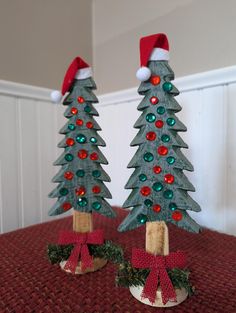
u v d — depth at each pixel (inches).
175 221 12.9
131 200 13.3
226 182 21.5
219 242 19.4
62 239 15.9
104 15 30.0
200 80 22.0
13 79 25.0
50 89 27.3
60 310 12.1
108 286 14.1
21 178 25.7
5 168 24.4
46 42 27.4
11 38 24.7
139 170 13.3
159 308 12.3
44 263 16.6
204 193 22.7
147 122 13.1
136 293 13.0
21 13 25.3
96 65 31.4
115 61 29.4
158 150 12.9
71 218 25.9
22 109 25.4
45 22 27.2
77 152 15.6
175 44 24.2
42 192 27.4
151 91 13.1
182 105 23.4
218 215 22.0
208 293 13.3
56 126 28.3
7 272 15.5
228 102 20.9
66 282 14.4
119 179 29.2
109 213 15.6
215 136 21.7
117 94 28.0
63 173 15.5
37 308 12.2
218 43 21.7
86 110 15.8
